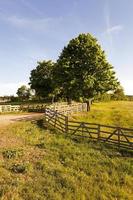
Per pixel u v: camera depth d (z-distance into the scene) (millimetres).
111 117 42875
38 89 79938
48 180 14391
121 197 13773
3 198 12148
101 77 48188
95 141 23516
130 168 17234
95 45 50094
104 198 13414
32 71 80938
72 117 39875
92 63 48250
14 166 15750
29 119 34625
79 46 50250
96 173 16172
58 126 29188
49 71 78438
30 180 14273
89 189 14172
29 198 12477
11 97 108438
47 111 32656
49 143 21844
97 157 19125
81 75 48406
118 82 49719
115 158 19094
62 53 52250
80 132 27094
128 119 41188
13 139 22203
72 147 21219
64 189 13719
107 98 90812
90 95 49062
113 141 23000
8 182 13703
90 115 43531
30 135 24203
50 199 12656
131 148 21328
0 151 18266
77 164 17359
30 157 17766
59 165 16906
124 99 106062
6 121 32500
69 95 50062
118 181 15359
